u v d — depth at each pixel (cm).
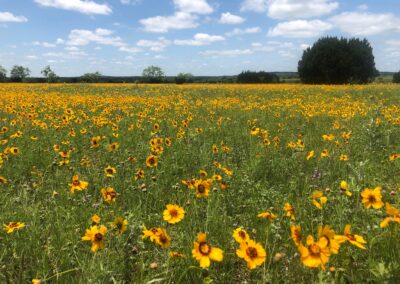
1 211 407
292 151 698
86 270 290
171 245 337
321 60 6688
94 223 331
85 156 655
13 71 8619
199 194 376
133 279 303
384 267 272
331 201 429
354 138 821
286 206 344
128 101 1750
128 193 480
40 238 357
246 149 768
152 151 645
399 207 407
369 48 6744
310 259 224
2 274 299
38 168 619
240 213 448
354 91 2658
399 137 854
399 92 2409
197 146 768
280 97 2362
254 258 244
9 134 875
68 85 4197
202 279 292
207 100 2033
